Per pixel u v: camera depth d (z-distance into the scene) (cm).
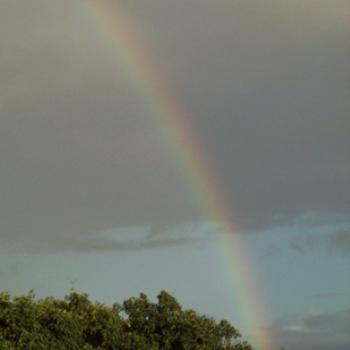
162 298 4988
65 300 4628
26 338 3775
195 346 4838
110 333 4466
